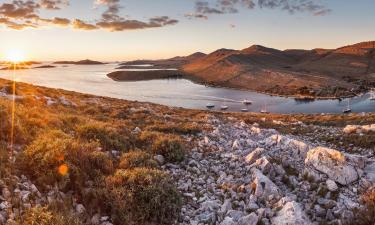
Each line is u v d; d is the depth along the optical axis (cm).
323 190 983
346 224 802
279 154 1337
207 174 1170
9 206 642
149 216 775
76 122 1736
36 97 2594
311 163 1152
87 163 960
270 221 817
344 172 1048
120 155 1234
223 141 1725
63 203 721
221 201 936
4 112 1282
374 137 1798
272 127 2781
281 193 979
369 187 981
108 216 737
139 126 2094
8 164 840
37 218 616
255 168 1142
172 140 1363
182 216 824
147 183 862
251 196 938
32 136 1170
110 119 2281
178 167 1202
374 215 793
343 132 2142
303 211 827
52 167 860
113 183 850
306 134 2334
